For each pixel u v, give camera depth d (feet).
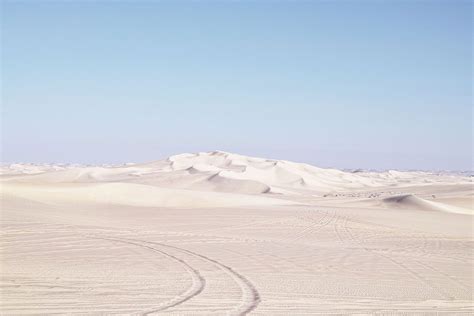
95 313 36.91
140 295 43.52
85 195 177.06
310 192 411.95
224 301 42.52
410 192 411.34
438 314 42.19
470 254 90.99
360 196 354.54
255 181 385.50
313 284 53.06
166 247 76.59
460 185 449.48
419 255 85.15
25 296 41.75
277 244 88.12
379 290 51.98
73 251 68.54
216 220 133.08
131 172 474.08
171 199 192.13
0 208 111.96
